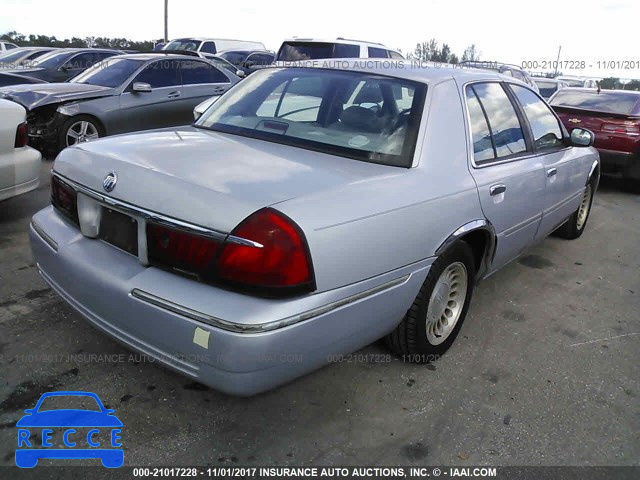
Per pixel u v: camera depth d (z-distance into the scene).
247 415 2.69
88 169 2.62
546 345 3.61
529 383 3.15
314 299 2.21
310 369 2.37
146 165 2.47
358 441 2.58
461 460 2.51
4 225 4.99
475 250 3.45
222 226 2.12
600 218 7.05
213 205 2.17
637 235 6.37
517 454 2.58
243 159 2.62
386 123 2.97
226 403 2.75
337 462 2.44
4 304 3.52
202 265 2.17
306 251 2.15
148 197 2.31
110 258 2.47
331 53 11.26
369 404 2.84
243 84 3.65
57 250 2.68
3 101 4.78
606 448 2.67
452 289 3.24
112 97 8.18
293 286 2.14
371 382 3.01
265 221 2.11
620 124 8.20
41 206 5.63
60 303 3.58
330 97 3.18
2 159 4.68
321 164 2.66
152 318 2.24
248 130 3.15
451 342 3.36
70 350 3.08
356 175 2.57
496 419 2.81
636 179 8.63
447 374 3.16
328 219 2.25
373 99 3.10
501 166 3.47
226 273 2.12
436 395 2.96
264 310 2.09
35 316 3.40
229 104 3.49
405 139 2.89
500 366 3.30
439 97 3.12
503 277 4.73
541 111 4.37
